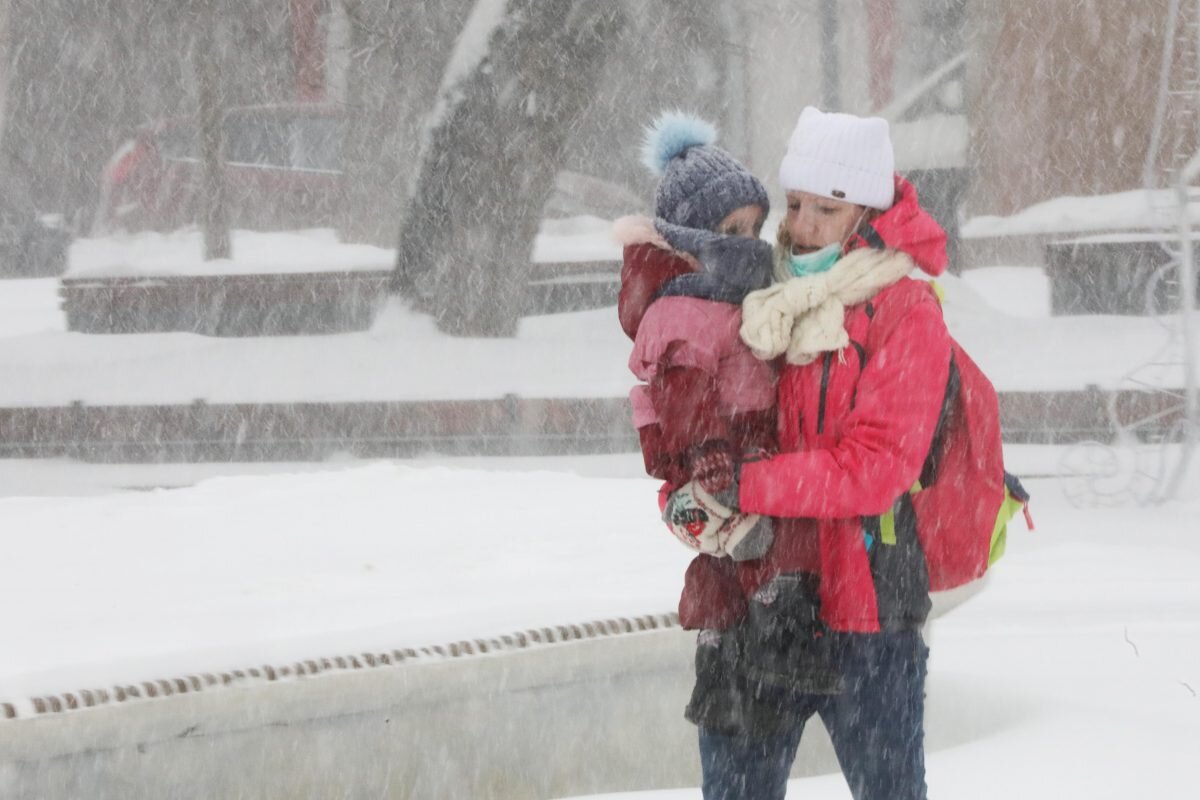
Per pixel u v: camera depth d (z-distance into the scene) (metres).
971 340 46.25
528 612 14.74
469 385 43.66
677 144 10.09
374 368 44.78
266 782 13.16
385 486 22.75
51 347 47.78
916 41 63.72
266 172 60.66
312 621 14.32
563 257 52.59
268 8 61.69
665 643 15.09
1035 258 55.22
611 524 19.55
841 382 9.50
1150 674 20.64
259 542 18.50
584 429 41.91
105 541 18.67
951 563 9.69
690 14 62.59
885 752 9.65
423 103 57.53
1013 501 10.08
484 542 18.36
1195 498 35.22
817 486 9.23
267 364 45.31
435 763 13.97
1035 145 55.41
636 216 9.94
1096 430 41.06
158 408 42.56
